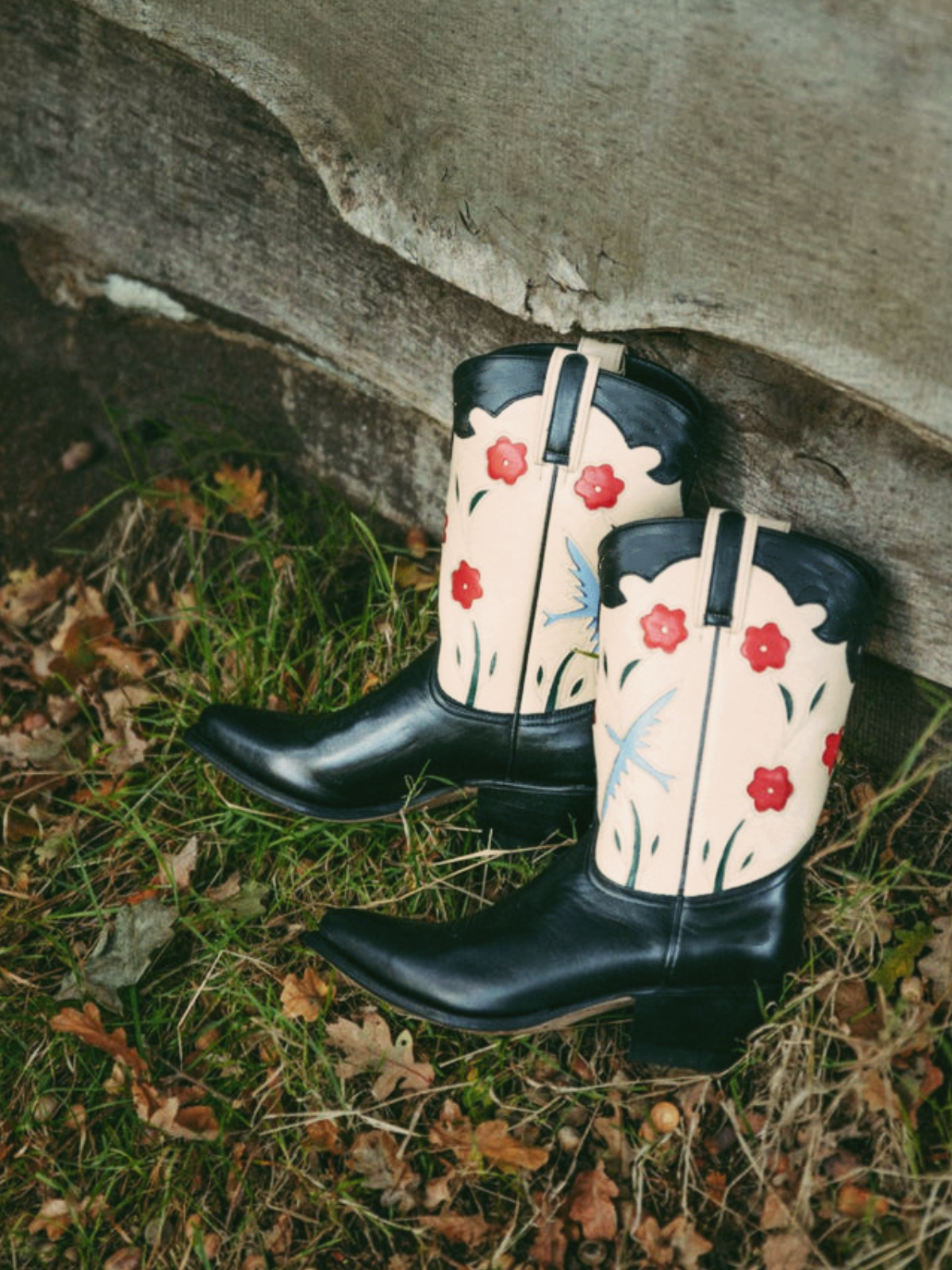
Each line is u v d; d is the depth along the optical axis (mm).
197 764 1234
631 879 1004
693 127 977
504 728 1104
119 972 1128
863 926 1048
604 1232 992
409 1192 1019
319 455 1410
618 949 1004
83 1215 1049
